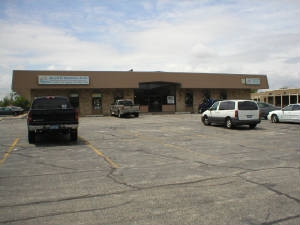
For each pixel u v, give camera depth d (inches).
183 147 457.1
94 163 345.1
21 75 1255.5
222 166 323.0
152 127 794.2
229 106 735.7
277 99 2122.3
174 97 1563.7
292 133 628.4
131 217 186.5
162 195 227.5
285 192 231.3
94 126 836.6
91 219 184.2
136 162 348.8
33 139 517.3
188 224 175.6
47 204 210.8
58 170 312.2
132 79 1391.5
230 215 188.2
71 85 1301.7
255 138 554.6
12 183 264.5
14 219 185.5
